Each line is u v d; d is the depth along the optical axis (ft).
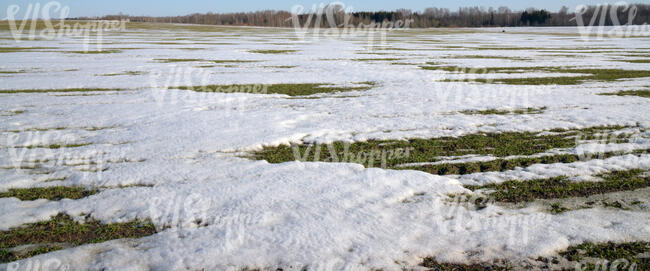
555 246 14.21
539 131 28.53
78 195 18.42
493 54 87.10
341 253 13.87
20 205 17.35
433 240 14.65
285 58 77.92
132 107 35.65
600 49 100.32
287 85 48.01
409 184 19.22
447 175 20.89
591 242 14.49
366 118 32.32
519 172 20.97
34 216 16.37
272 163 22.45
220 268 13.11
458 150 24.70
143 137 26.86
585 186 19.16
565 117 32.12
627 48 103.24
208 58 76.74
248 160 22.76
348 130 28.84
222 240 14.58
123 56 78.64
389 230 15.29
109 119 31.55
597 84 47.80
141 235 15.03
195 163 22.21
